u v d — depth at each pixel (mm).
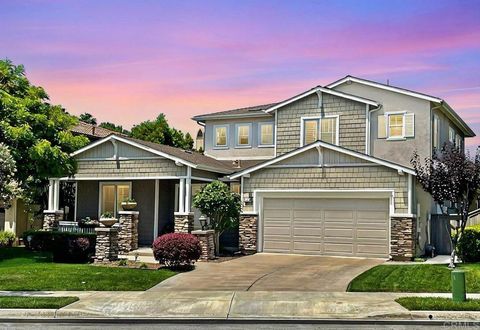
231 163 26672
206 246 19516
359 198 20297
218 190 20453
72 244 19859
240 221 21953
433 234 22031
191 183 24344
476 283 14500
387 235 19781
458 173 16516
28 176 20234
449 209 18047
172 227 24938
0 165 14633
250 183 22078
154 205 25156
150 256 20953
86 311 11945
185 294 13680
